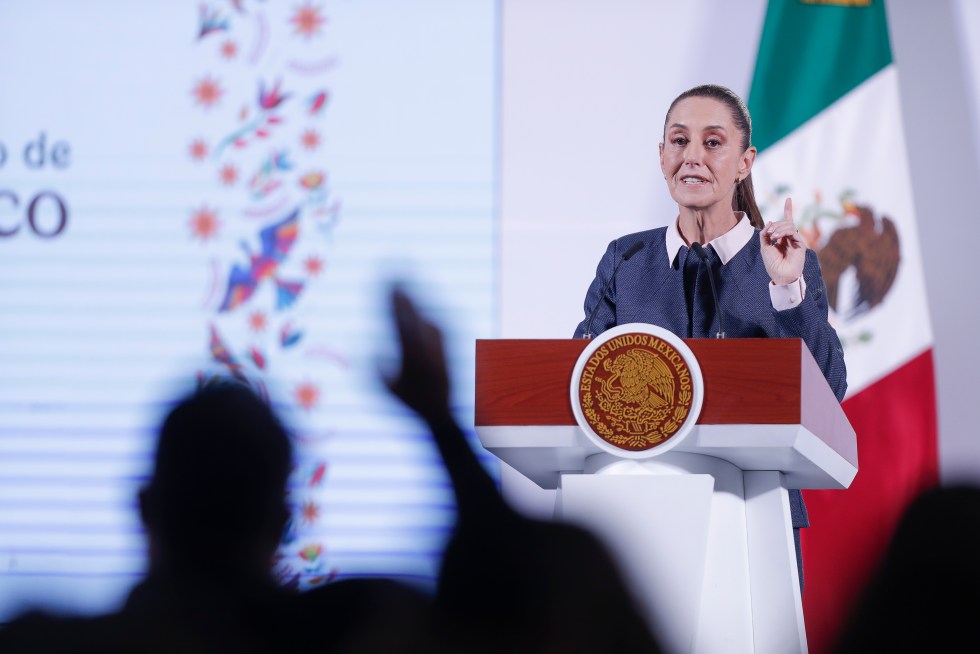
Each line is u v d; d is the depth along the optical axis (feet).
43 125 41.19
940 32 40.29
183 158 40.96
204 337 40.24
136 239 40.68
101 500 39.86
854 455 22.59
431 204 40.45
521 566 11.04
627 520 17.49
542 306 39.88
